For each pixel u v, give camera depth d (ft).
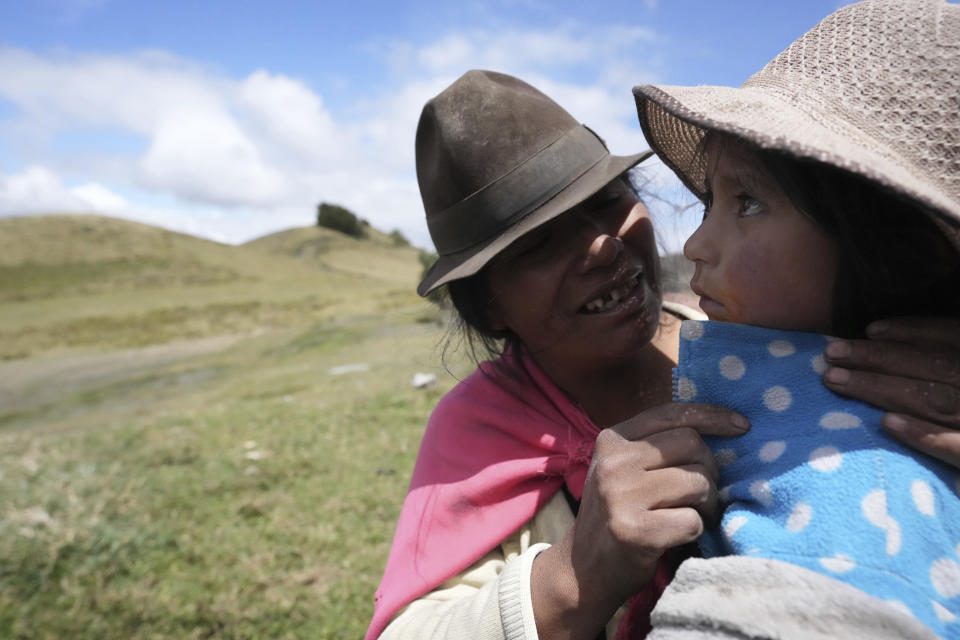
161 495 21.13
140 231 285.23
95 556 16.61
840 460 2.75
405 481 21.89
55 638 13.76
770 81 3.16
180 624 14.37
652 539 3.05
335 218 418.31
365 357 63.52
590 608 3.38
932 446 2.72
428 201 4.92
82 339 143.02
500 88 4.65
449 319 5.61
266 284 236.84
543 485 4.64
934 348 2.84
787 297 3.02
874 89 2.80
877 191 2.62
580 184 4.50
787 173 2.73
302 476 22.81
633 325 4.56
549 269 4.45
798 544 2.64
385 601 4.59
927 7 2.84
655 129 4.02
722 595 2.56
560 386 4.95
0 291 208.95
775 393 3.11
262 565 16.70
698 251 3.22
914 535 2.58
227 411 33.47
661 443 3.23
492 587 3.76
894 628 2.30
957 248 2.59
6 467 23.67
